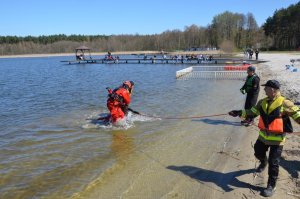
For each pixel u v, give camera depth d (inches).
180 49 5246.1
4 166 311.3
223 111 546.0
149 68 1726.1
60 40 6476.4
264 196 237.5
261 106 241.6
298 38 4168.3
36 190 259.6
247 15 4771.2
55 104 646.5
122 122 450.0
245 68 1357.0
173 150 346.9
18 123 487.2
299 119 223.6
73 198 244.2
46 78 1296.8
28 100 714.2
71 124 469.4
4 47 5821.9
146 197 241.4
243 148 348.2
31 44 6067.9
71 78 1257.4
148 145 366.0
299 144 346.9
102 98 707.4
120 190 254.5
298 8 4114.2
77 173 291.1
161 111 548.4
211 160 313.9
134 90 812.6
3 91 894.4
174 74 1305.4
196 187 255.9
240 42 4645.7
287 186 251.8
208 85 914.1
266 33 4626.0
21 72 1723.7
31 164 315.6
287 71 1219.9
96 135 410.6
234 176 274.5
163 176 278.7
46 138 402.0
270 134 236.5
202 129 430.9
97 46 5812.0
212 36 4857.3
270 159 238.1
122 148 357.4
